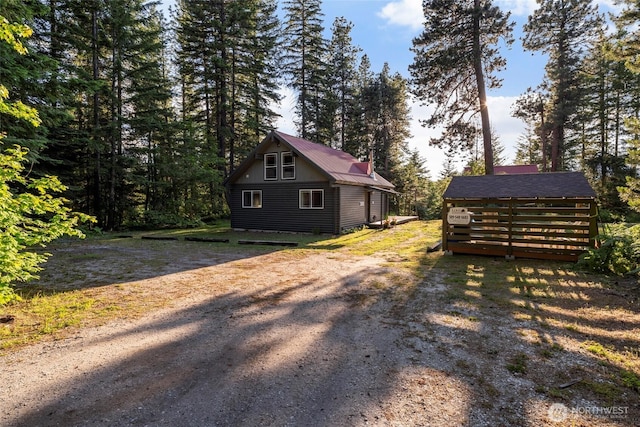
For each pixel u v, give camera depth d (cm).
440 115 1650
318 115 2784
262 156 1709
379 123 3231
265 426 238
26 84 967
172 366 328
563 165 2897
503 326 422
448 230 960
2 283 439
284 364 332
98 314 477
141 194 2264
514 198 873
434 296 557
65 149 1673
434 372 312
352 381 299
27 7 896
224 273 750
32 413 253
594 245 789
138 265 841
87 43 1675
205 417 248
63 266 825
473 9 1395
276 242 1218
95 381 299
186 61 2300
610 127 2648
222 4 2131
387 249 1079
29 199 512
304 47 2686
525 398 269
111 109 1800
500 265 796
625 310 469
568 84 2314
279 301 545
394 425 238
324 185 1554
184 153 1988
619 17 1023
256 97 2381
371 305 520
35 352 358
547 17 2166
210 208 2225
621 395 271
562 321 434
